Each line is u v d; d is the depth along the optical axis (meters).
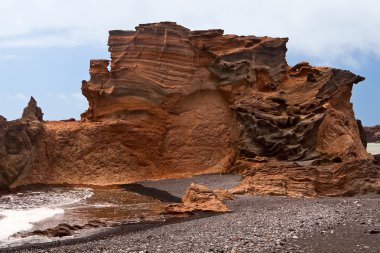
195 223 26.16
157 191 43.00
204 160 52.38
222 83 54.25
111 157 51.31
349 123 51.81
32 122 49.97
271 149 48.09
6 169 45.03
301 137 47.09
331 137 48.72
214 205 32.44
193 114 53.94
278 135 47.88
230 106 51.66
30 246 21.70
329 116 50.03
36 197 39.81
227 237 20.70
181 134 53.31
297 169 41.66
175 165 52.44
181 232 23.05
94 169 50.50
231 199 35.91
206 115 53.81
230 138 53.12
